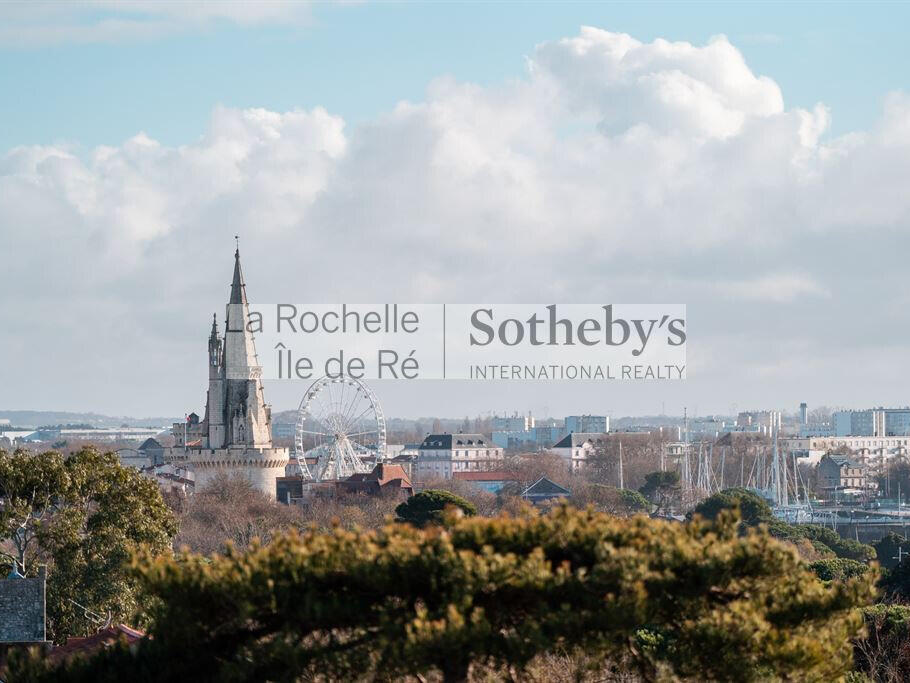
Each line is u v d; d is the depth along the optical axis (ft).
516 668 148.97
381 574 148.15
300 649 146.10
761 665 152.05
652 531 159.43
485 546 151.33
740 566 153.99
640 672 159.43
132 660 155.53
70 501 372.99
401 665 143.95
